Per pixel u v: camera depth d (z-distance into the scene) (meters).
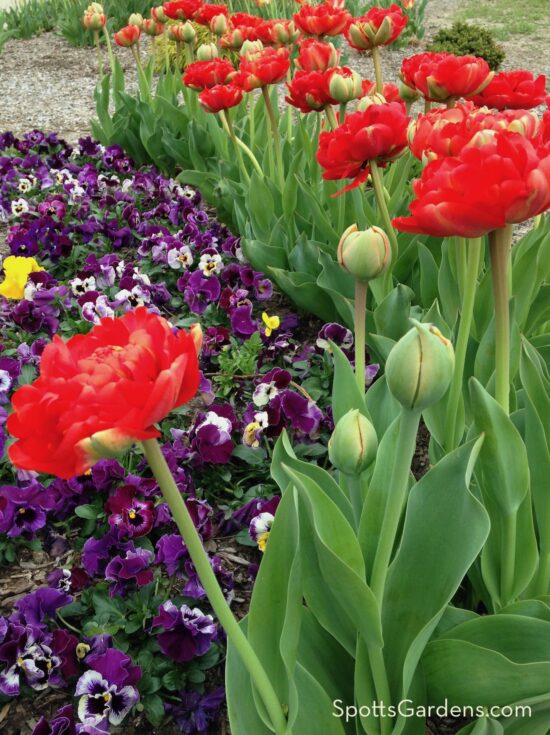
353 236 1.52
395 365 1.03
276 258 3.70
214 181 4.69
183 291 3.88
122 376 0.87
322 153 2.24
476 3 14.41
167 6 4.91
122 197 4.89
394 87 3.24
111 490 2.53
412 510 1.44
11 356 3.35
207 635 1.98
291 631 1.28
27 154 5.82
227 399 3.17
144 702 1.91
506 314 1.40
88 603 2.18
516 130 1.56
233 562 2.38
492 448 1.45
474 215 1.16
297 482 1.26
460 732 1.49
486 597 1.90
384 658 1.51
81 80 9.41
